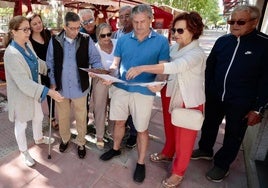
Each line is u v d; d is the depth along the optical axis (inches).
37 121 117.0
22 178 102.6
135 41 92.3
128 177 108.4
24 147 108.7
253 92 97.6
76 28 96.3
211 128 119.0
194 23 82.0
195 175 113.6
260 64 93.4
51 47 103.4
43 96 94.7
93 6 362.3
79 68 104.3
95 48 109.3
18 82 92.4
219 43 104.3
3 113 159.5
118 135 116.6
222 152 110.2
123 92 100.5
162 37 91.1
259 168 109.0
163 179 108.5
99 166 114.3
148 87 89.7
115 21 246.1
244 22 90.4
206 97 113.9
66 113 115.3
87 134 140.3
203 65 89.4
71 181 103.4
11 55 91.3
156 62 93.1
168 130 113.3
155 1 991.0
